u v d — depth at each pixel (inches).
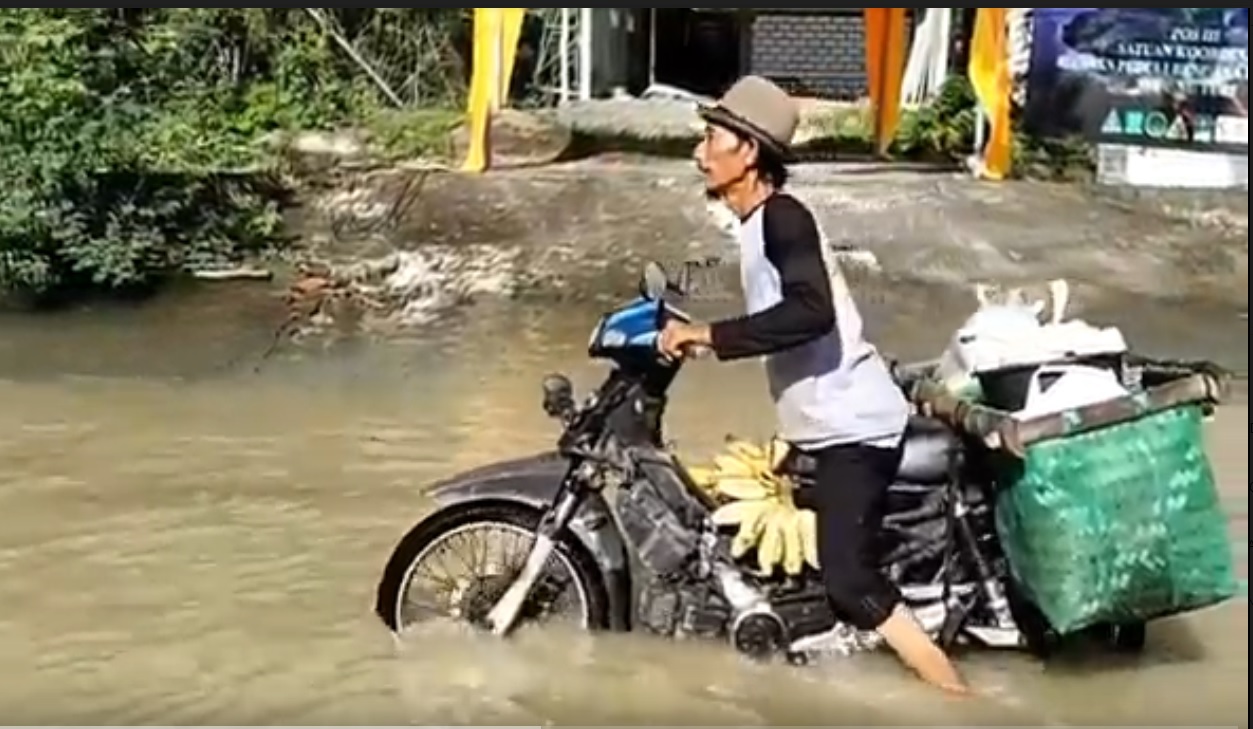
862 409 230.7
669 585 246.1
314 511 329.7
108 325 534.9
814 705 231.8
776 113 226.8
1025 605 242.2
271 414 420.8
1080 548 229.1
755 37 1028.5
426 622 251.6
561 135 781.9
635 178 716.7
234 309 556.4
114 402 432.1
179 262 597.6
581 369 487.8
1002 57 748.0
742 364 480.1
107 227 583.8
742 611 241.4
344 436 396.2
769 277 227.9
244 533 313.9
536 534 244.4
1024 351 235.5
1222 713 232.5
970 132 818.2
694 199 681.0
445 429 405.4
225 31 781.9
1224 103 749.9
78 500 335.9
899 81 800.3
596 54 954.1
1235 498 339.3
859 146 823.1
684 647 245.6
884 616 233.9
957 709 232.5
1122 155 764.0
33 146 577.0
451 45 852.6
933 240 641.6
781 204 227.8
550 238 637.9
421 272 601.0
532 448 386.0
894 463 234.7
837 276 232.7
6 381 458.9
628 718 227.0
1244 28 744.3
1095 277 608.4
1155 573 231.6
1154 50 755.4
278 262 607.2
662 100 947.3
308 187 677.3
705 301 484.7
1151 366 243.1
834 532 232.7
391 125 762.8
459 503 247.6
